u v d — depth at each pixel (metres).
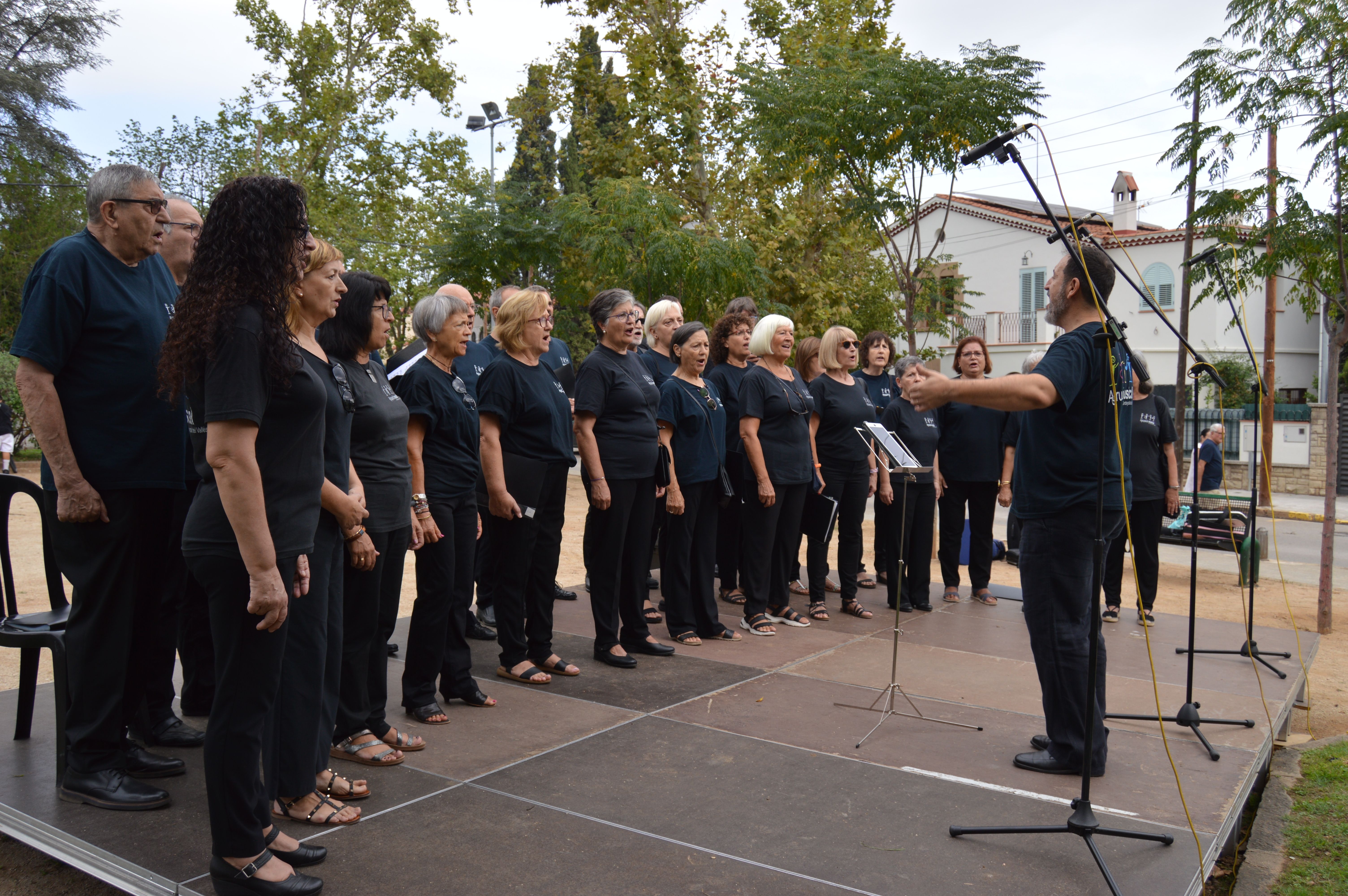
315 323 2.79
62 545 3.04
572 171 27.64
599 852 2.81
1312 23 7.16
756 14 16.16
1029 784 3.47
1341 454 19.92
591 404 4.73
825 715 4.22
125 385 3.03
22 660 3.57
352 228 19.22
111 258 3.10
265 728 2.83
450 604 3.97
